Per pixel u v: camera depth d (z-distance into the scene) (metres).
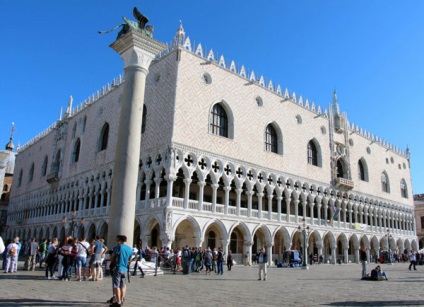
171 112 38.56
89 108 56.72
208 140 40.94
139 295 14.50
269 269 37.47
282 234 49.50
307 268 39.62
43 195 65.94
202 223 38.44
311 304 12.64
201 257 31.12
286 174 49.50
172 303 12.46
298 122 53.84
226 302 12.88
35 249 25.89
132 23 25.25
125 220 21.83
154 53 25.64
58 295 13.71
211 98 42.31
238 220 42.00
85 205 51.41
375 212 65.44
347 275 29.41
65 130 62.91
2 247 10.10
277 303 12.80
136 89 24.22
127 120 23.45
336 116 60.81
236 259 44.94
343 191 58.94
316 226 52.44
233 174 42.75
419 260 52.03
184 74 40.06
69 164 58.59
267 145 49.06
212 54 43.69
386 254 57.75
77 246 19.34
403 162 78.00
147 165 40.53
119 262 10.99
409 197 77.12
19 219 74.56
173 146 37.44
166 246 33.81
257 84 48.53
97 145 51.50
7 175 98.81
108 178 46.69
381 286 20.05
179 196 43.75
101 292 14.69
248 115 46.25
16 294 13.69
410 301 13.70
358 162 64.44
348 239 57.78
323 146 57.16
